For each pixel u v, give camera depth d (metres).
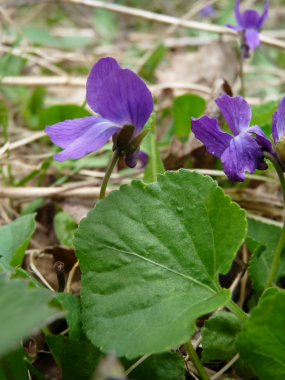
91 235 0.11
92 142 0.10
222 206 0.11
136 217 0.11
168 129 0.21
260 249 0.13
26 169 0.21
